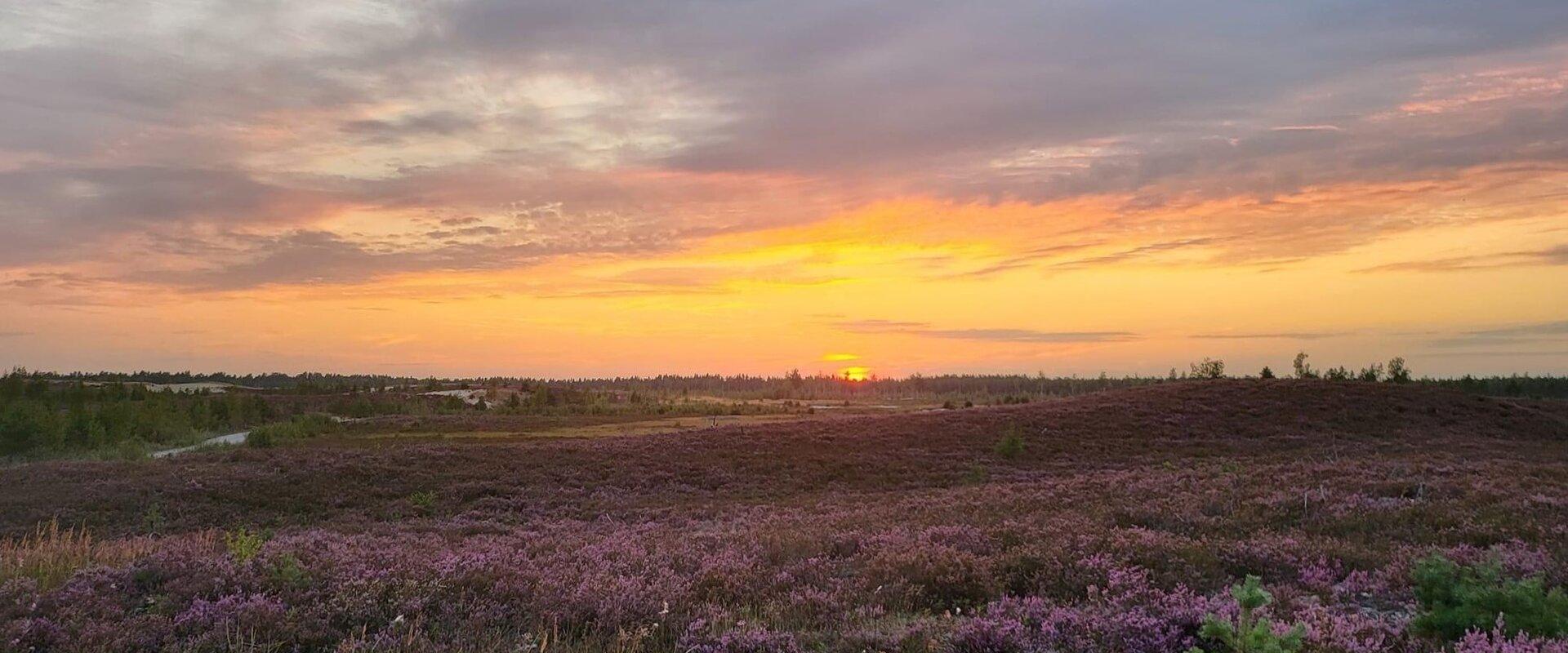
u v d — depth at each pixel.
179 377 193.38
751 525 20.05
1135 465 39.69
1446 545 11.83
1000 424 53.03
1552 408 57.97
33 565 10.56
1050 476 36.66
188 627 7.74
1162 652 6.48
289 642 7.50
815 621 8.45
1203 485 21.58
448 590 9.34
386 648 7.22
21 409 58.44
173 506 28.08
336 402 119.06
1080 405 59.91
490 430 73.12
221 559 10.45
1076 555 10.81
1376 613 7.91
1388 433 46.97
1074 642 6.80
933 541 13.34
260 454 39.75
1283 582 9.53
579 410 115.75
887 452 44.38
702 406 133.25
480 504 29.45
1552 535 11.76
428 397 133.25
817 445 46.41
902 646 7.01
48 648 7.10
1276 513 15.51
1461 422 49.91
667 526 21.66
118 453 46.16
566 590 9.48
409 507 28.70
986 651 6.73
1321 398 56.12
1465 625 6.46
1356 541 12.33
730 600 9.65
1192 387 63.41
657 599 9.16
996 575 10.12
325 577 9.74
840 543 13.57
